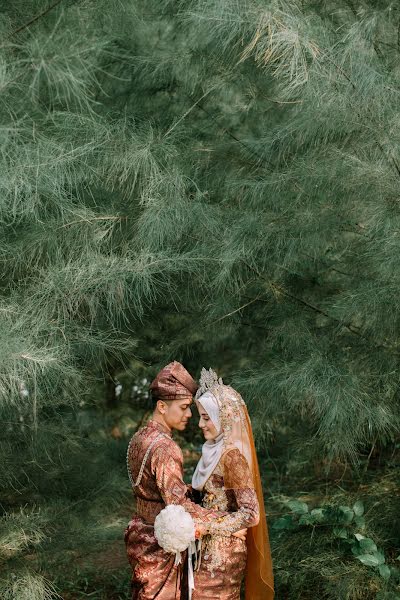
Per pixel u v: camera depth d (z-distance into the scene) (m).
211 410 3.40
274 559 4.49
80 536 4.51
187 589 3.36
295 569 4.40
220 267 3.94
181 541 3.06
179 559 3.16
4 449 4.15
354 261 4.22
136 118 4.10
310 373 3.74
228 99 4.33
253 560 3.49
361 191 3.69
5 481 4.34
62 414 4.69
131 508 5.45
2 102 3.19
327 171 3.67
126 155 3.61
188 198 3.95
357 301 3.71
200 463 3.49
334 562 4.32
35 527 4.24
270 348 4.57
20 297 3.57
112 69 4.18
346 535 4.40
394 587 4.07
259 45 3.49
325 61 3.47
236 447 3.36
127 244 3.82
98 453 4.90
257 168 4.20
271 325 4.39
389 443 5.48
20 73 2.99
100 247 3.79
